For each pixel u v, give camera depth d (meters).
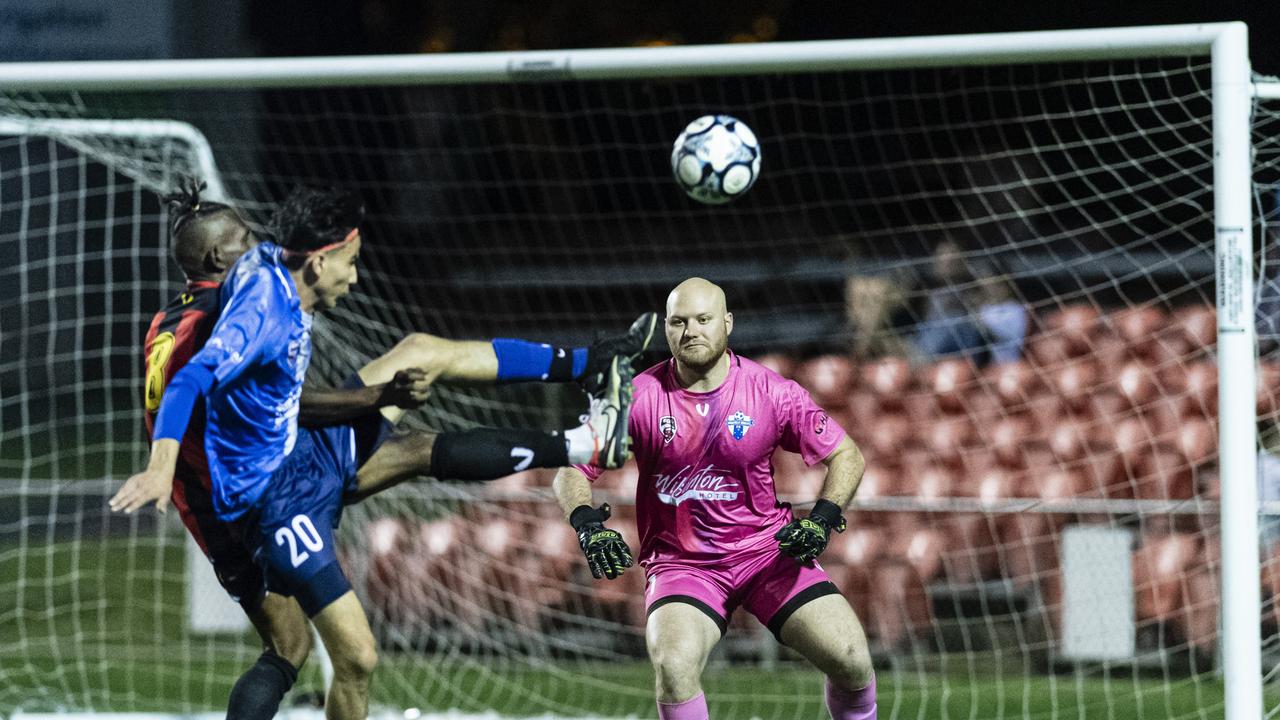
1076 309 23.95
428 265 36.91
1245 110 12.58
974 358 24.14
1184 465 21.48
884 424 23.31
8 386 35.12
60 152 34.59
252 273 10.73
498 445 11.55
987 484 21.66
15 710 17.55
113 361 37.38
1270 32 37.06
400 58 14.58
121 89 15.27
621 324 34.22
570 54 14.20
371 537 21.64
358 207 11.25
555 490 11.71
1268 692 17.86
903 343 24.80
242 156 33.06
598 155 40.78
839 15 43.81
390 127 39.59
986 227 33.12
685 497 11.40
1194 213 35.25
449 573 21.61
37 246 34.34
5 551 27.59
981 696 18.12
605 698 18.61
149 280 37.75
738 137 12.98
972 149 38.75
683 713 10.65
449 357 12.00
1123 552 18.59
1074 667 19.45
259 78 14.88
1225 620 12.39
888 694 18.34
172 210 11.95
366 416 11.75
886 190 39.41
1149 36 12.83
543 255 37.44
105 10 35.41
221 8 38.28
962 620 19.41
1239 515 12.38
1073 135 36.94
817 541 10.73
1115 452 21.91
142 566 26.38
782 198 39.50
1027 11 41.34
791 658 20.53
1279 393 19.27
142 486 9.44
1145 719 16.84
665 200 40.03
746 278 30.97
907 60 13.49
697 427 11.28
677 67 14.00
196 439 11.05
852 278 27.94
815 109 39.97
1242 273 12.45
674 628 10.91
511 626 21.39
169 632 22.30
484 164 38.56
